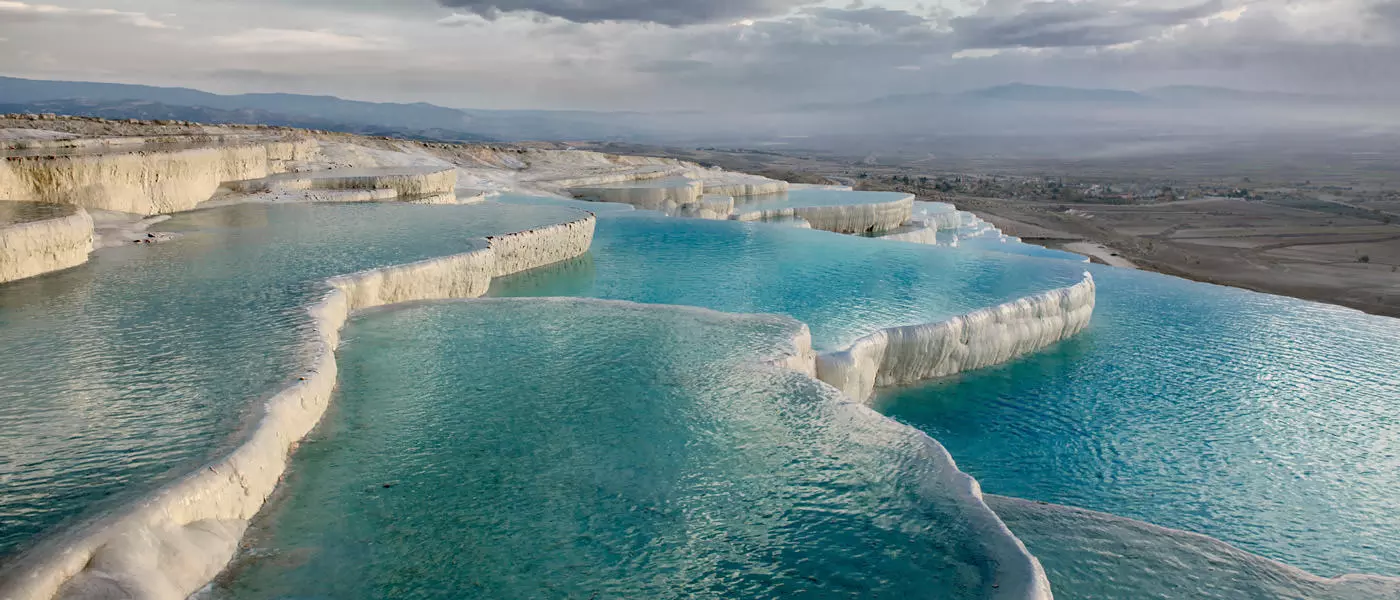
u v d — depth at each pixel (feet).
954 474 18.25
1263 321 44.04
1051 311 39.11
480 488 17.35
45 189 37.37
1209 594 17.15
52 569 12.02
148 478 14.88
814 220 76.18
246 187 52.54
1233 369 36.50
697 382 23.36
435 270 32.86
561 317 29.37
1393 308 79.30
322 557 14.79
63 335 23.04
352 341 26.32
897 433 20.34
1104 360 37.55
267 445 16.99
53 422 17.25
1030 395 33.17
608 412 21.25
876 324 33.71
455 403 21.65
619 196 77.61
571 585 14.25
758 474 18.22
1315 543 23.27
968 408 31.83
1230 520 24.39
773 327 28.53
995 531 15.94
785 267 44.91
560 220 45.29
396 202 51.55
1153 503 25.25
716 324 28.78
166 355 21.48
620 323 28.76
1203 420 31.07
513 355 25.25
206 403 18.34
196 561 13.82
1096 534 19.48
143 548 13.10
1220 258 122.83
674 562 14.98
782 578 14.61
